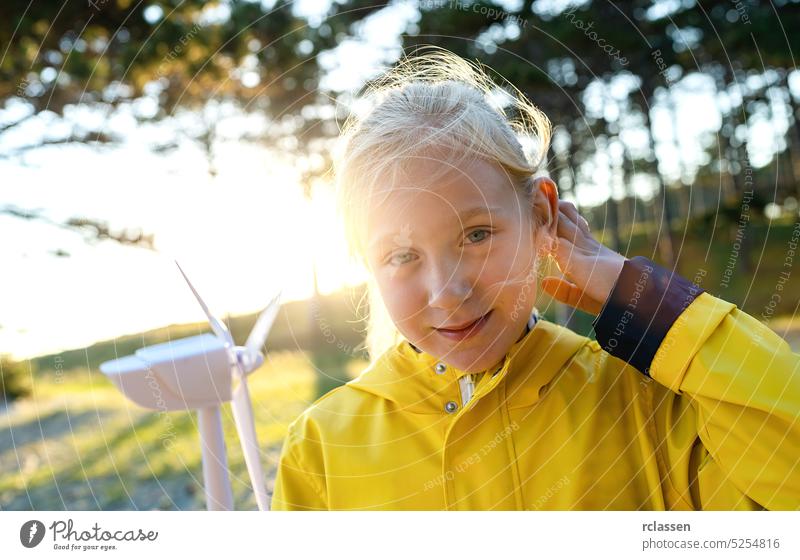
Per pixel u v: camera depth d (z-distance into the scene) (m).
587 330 4.08
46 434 4.54
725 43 6.20
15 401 5.68
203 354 1.38
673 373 0.94
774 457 0.89
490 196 0.86
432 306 0.85
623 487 0.97
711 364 0.91
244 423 1.41
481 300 0.86
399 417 1.06
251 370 1.43
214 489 1.46
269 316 1.45
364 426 1.07
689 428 0.98
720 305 0.95
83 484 3.45
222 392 1.40
